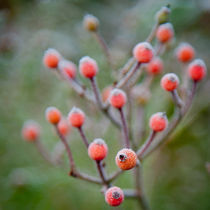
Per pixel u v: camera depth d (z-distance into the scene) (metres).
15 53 0.49
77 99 0.42
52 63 0.36
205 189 0.44
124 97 0.34
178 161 0.45
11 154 0.46
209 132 0.46
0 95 0.46
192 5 0.49
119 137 0.39
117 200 0.31
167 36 0.36
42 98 0.47
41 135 0.45
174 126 0.35
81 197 0.44
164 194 0.44
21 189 0.44
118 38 0.51
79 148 0.44
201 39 0.51
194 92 0.35
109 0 0.59
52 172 0.44
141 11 0.50
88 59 0.35
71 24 0.53
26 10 0.54
